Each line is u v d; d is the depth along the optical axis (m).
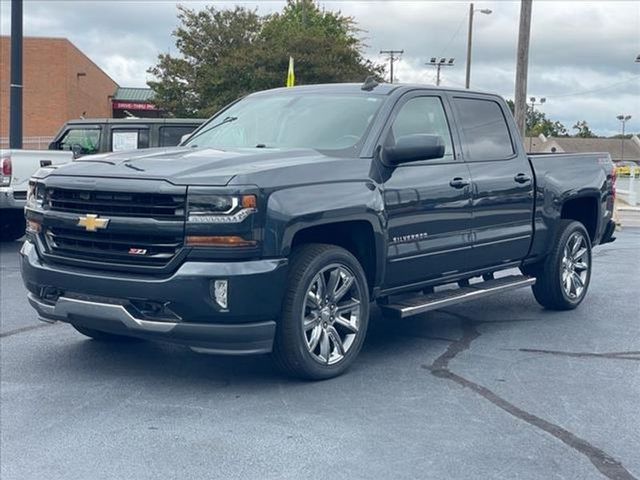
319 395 5.88
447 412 5.55
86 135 15.45
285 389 6.00
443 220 7.02
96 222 5.77
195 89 38.25
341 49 35.41
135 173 5.75
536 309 8.97
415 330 7.94
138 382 6.17
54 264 6.07
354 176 6.25
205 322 5.57
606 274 11.37
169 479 4.51
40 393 5.92
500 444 5.01
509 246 7.86
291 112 7.18
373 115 6.75
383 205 6.41
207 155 6.18
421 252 6.84
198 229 5.49
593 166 9.16
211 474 4.57
